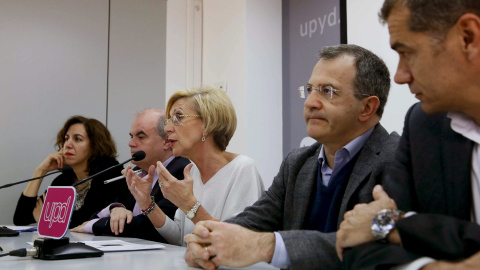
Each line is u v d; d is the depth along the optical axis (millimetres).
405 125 1050
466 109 834
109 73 3547
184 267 1065
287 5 3545
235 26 3506
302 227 1329
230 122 1919
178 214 1973
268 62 3486
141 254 1294
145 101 3656
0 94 3162
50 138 3293
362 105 1290
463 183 865
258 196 1831
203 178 1934
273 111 3473
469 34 751
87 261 1157
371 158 1219
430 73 792
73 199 1262
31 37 3293
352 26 2578
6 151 3145
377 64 1327
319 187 1333
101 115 3492
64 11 3420
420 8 771
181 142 1878
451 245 708
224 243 999
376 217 820
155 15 3756
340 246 852
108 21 3576
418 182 933
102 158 2791
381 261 747
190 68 3811
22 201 2773
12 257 1223
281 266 980
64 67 3387
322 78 1303
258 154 3363
